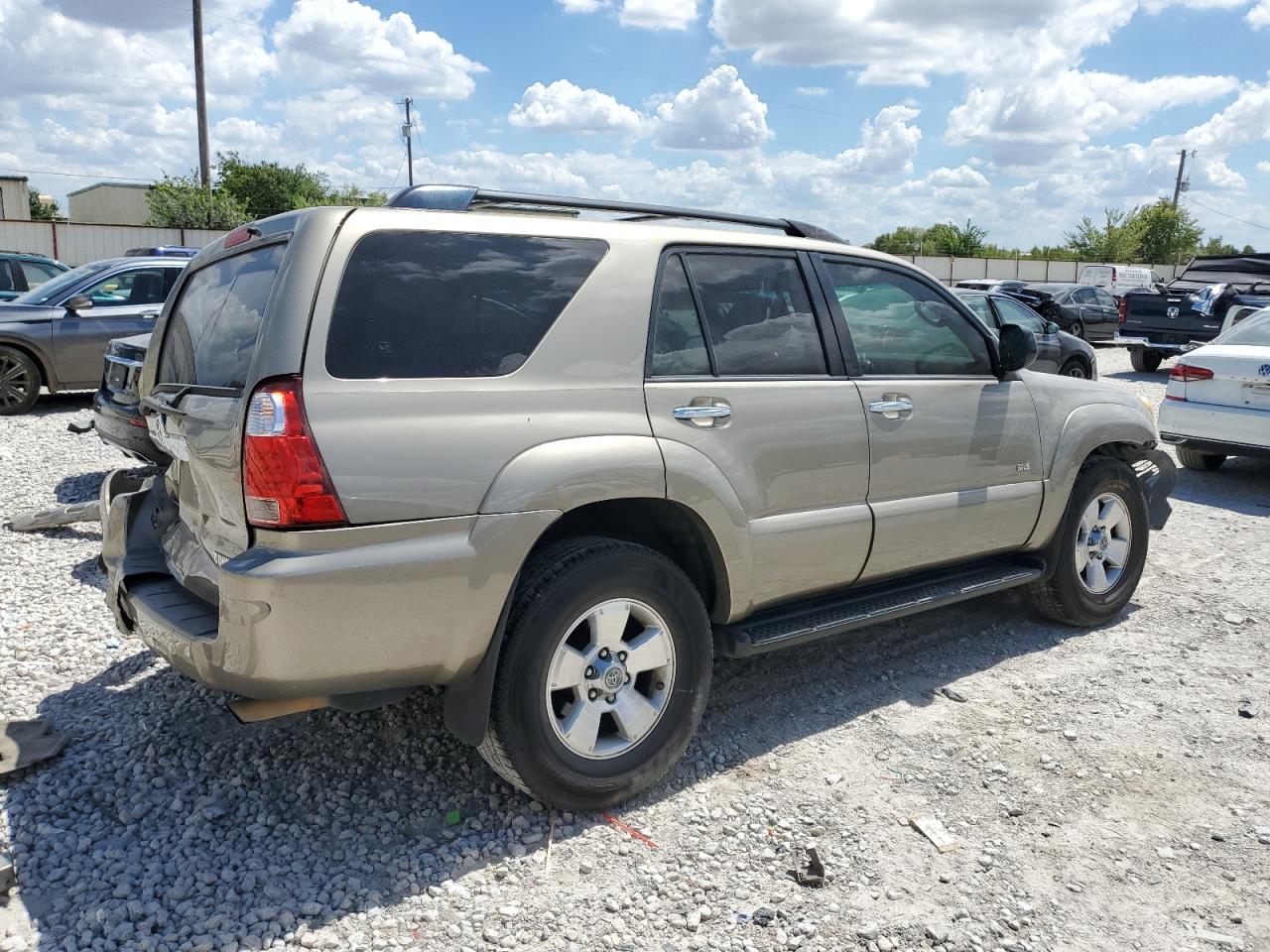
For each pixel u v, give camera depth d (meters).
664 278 3.47
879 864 3.07
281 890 2.85
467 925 2.73
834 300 3.97
